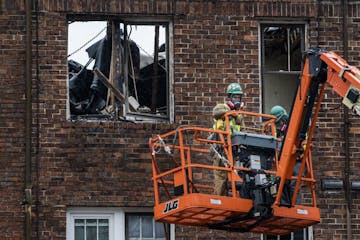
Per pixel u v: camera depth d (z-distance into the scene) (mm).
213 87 41344
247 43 41625
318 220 35562
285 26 42250
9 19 41000
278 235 41000
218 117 35656
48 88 40812
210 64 41438
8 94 40656
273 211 34938
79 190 40406
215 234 40688
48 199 40281
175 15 41562
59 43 41062
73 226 40438
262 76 41812
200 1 41625
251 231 36906
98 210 40562
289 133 34719
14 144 40406
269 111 41875
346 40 41906
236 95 36406
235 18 41719
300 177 34844
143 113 41531
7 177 40219
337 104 41438
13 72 40781
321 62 34062
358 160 41281
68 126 40688
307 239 41094
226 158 35250
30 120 40531
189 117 41094
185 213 35156
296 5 41906
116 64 41625
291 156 34688
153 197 40594
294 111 34719
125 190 40562
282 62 42188
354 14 42062
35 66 40906
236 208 34625
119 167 40625
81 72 41688
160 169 40656
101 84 41625
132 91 41719
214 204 34469
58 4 41250
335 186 41000
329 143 41281
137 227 40781
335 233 40938
